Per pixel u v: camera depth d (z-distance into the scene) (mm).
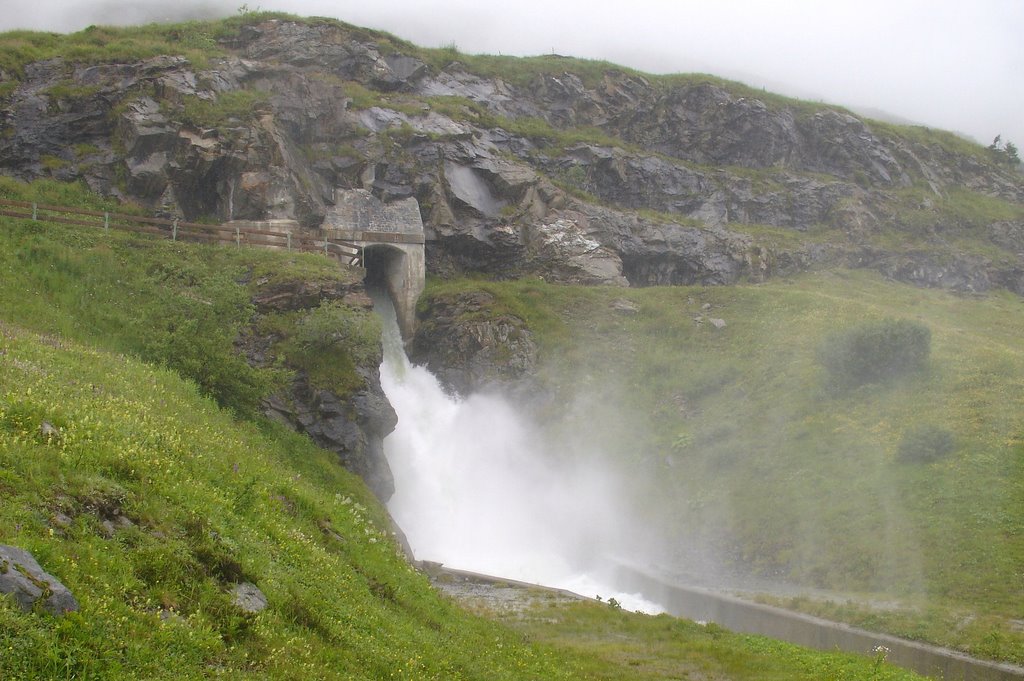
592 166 68875
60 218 38875
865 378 42656
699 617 29609
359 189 54750
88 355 22531
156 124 47812
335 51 66438
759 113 79750
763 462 39062
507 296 53219
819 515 34062
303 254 41219
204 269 36750
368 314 37125
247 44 65062
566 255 60250
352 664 12117
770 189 76125
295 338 34531
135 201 46469
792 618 27266
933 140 92062
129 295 33094
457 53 75438
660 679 18672
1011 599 26031
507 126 68125
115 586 10172
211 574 11805
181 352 27344
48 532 10289
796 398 43250
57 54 51812
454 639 16188
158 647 9719
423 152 59312
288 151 50812
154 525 11867
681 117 79188
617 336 52875
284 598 12539
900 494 33250
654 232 65750
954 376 41875
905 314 60125
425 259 57062
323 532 17391
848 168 82438
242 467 17625
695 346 52000
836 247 73375
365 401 34344
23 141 46531
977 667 22453
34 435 12711
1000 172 93562
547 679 16172
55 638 8758
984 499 31266
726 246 67688
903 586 28453
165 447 15234
